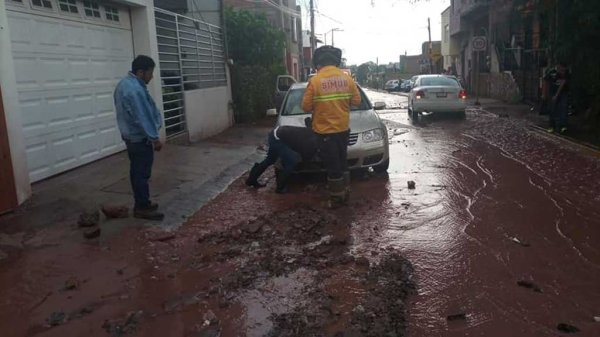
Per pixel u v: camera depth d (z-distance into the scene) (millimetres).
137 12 11180
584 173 8977
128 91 6246
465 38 38312
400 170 9680
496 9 25641
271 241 6000
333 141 7164
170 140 12562
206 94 15273
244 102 18922
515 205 7172
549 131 13578
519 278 4871
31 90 7715
